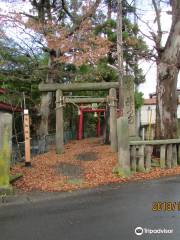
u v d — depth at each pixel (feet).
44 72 69.97
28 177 37.65
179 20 43.24
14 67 71.36
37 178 37.37
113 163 43.47
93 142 80.12
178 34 43.45
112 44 60.59
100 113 104.47
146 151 38.83
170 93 44.55
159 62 45.19
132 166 37.93
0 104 43.98
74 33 59.26
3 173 31.96
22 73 72.23
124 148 37.24
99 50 57.57
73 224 21.67
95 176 37.65
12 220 23.40
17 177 36.50
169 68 44.29
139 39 63.72
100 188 32.78
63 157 52.26
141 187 31.96
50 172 40.40
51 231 20.58
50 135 69.77
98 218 22.67
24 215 24.57
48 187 33.65
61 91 59.00
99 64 66.44
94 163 45.32
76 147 66.90
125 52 63.93
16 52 69.21
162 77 44.80
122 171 37.14
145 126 95.04
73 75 69.77
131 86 56.49
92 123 114.93
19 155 49.14
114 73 68.49
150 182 34.12
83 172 40.16
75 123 104.42
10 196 30.89
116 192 30.58
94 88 58.75
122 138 37.29
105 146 64.54
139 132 93.91
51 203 27.89
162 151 39.75
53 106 77.87
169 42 43.98
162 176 36.86
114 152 54.60
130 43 60.39
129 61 68.69
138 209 24.30
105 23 66.18
